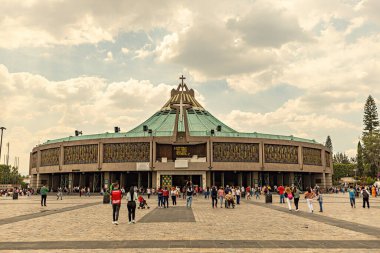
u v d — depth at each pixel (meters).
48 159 85.69
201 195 67.44
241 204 40.38
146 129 79.44
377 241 14.70
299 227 19.20
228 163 74.31
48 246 13.66
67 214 27.58
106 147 76.56
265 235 16.25
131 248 13.16
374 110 123.38
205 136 74.75
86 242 14.51
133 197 21.34
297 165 81.38
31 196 71.44
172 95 103.94
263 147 77.25
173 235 16.27
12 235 16.52
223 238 15.38
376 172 102.62
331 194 79.12
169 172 73.31
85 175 84.56
